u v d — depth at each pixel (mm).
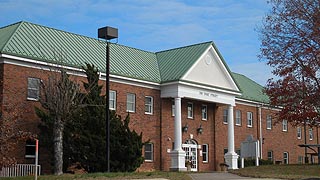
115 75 38812
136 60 43875
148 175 26234
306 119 27859
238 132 51938
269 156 56312
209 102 46625
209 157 46625
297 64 28344
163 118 42562
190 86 42469
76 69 35312
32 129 32656
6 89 31688
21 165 31391
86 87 31828
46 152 33438
